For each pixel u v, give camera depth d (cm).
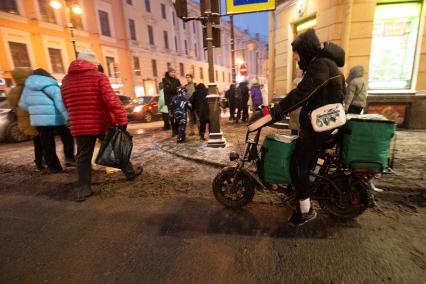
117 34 2447
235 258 207
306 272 188
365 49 618
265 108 255
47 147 432
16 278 192
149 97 1372
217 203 308
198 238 238
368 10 600
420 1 600
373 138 219
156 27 2914
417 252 204
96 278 189
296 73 815
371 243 218
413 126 639
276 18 863
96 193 351
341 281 178
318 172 247
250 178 268
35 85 394
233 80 1784
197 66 3756
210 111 555
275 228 249
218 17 529
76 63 315
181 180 387
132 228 260
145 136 798
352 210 249
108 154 356
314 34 213
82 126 317
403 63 638
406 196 295
